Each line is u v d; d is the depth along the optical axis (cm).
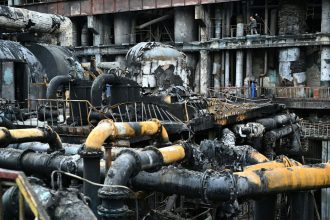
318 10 4175
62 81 1789
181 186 1014
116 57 4641
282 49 3806
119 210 898
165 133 1306
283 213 1564
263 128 2202
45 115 1778
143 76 2295
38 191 731
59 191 706
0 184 570
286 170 1063
